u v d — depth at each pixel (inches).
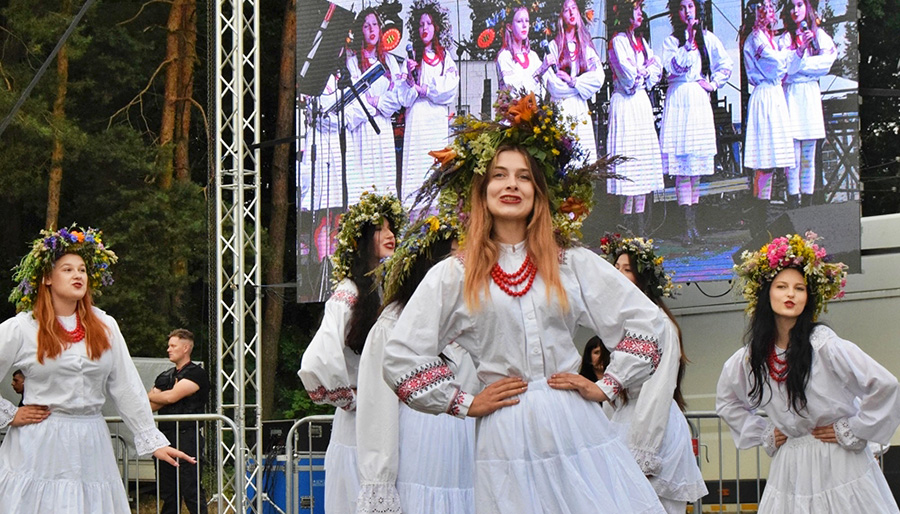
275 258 762.2
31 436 238.7
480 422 148.1
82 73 778.8
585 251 152.4
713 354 370.0
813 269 215.0
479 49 395.2
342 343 218.1
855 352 210.2
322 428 358.0
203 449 380.8
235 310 380.5
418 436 193.6
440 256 188.1
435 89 399.2
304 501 350.3
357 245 223.1
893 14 714.8
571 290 148.3
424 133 400.8
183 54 792.9
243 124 386.9
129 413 251.4
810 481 219.1
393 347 147.9
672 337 235.3
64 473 239.0
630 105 379.9
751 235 367.9
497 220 150.4
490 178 150.3
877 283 355.9
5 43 758.5
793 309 215.6
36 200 765.3
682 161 374.6
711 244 371.2
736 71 370.6
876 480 218.2
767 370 221.1
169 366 535.2
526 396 145.9
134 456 462.3
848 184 358.6
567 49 385.7
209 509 431.5
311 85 410.9
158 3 810.2
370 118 405.4
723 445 363.9
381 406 191.0
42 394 240.8
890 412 208.4
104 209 756.6
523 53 390.3
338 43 408.8
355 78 406.9
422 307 148.2
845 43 361.4
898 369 350.0
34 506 236.4
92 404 245.1
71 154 724.7
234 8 385.4
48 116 716.7
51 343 239.1
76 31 726.5
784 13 366.0
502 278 147.0
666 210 375.6
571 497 142.6
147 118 822.5
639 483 147.3
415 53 401.4
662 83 376.8
